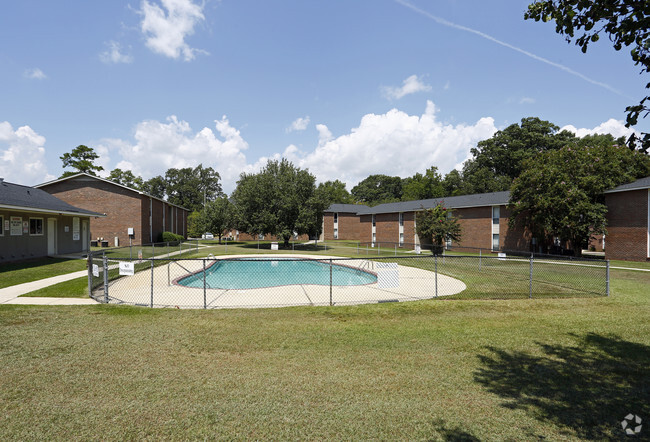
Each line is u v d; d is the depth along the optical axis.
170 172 90.50
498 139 58.69
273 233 35.25
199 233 56.78
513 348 5.82
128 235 31.70
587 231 23.08
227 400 3.96
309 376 4.64
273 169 37.66
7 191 18.34
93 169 56.72
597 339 6.32
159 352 5.50
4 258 17.11
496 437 3.26
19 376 4.55
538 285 12.74
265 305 9.41
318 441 3.20
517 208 26.25
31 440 3.19
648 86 3.39
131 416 3.61
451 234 30.14
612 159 24.75
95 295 10.32
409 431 3.36
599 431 3.35
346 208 59.12
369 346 5.89
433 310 8.73
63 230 22.48
